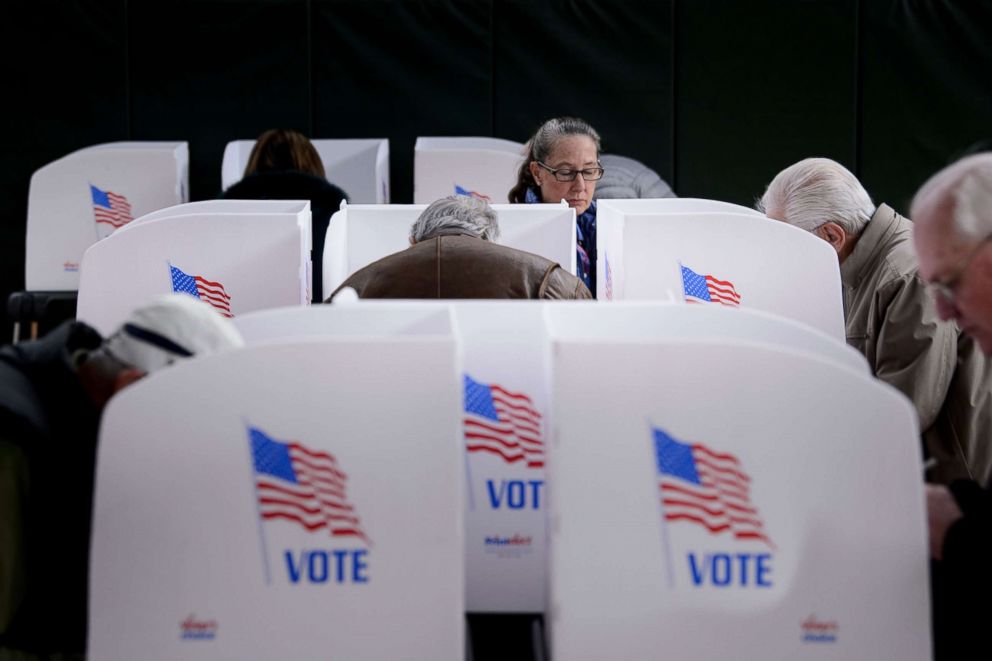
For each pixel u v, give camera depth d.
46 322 12.41
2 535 3.93
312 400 3.62
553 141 8.86
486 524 4.36
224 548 3.63
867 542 3.64
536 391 4.30
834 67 15.02
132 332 4.01
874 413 3.62
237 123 15.24
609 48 15.08
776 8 14.97
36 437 3.99
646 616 3.65
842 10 14.91
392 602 3.66
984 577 3.87
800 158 15.19
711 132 15.21
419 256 5.89
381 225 7.89
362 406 3.62
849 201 6.92
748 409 3.63
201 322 4.02
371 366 3.61
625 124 15.20
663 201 7.57
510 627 4.31
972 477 6.65
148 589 3.62
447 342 3.61
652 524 3.64
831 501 3.64
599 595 3.65
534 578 4.36
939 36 14.85
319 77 15.18
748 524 3.65
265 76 15.18
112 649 3.62
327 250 7.28
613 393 3.62
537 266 5.90
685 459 3.63
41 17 14.98
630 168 10.77
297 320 4.19
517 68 15.10
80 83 15.09
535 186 9.16
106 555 3.61
